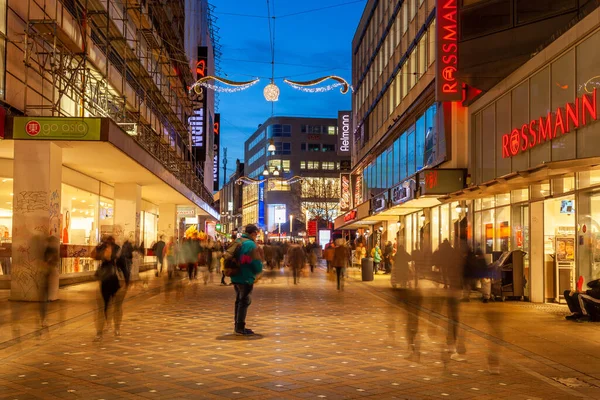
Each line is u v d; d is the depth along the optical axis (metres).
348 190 60.12
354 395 7.15
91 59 24.23
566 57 16.62
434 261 10.41
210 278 26.95
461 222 25.70
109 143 18.00
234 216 160.38
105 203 30.64
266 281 29.09
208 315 14.92
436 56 24.22
